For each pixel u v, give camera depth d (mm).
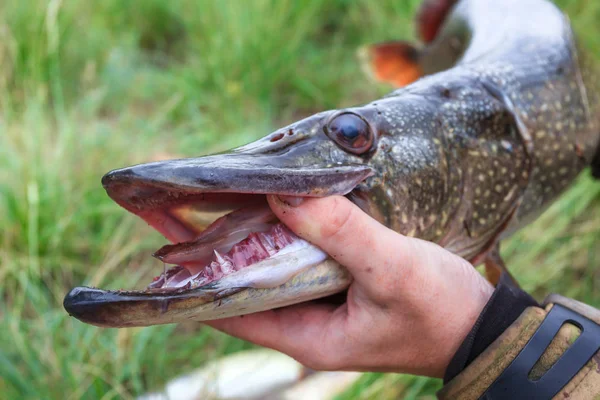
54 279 807
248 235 465
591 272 827
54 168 874
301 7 1352
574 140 676
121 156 940
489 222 598
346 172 461
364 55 1109
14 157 875
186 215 500
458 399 483
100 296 421
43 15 1150
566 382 452
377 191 510
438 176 547
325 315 507
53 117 1080
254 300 449
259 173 437
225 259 449
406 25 1390
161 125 1111
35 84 1082
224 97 1175
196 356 718
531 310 479
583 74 715
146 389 694
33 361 675
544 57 672
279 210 448
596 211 931
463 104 581
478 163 581
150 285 449
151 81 1243
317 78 1313
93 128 987
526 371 461
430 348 500
